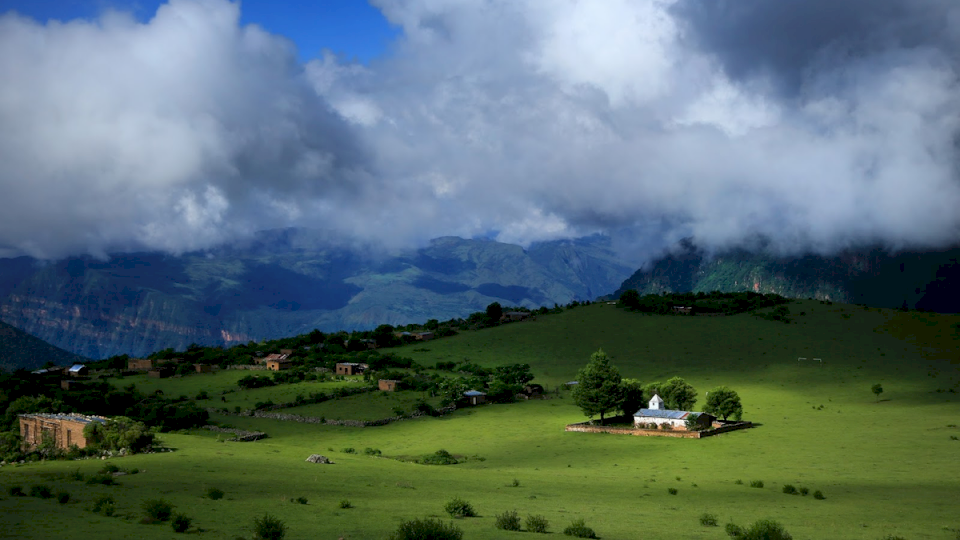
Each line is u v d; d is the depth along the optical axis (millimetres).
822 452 113000
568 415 165125
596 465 110312
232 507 60594
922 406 155875
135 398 171250
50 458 99500
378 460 112812
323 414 166750
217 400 180125
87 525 49812
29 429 119750
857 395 175500
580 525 54188
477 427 155250
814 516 67250
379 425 159750
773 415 153500
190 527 51094
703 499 78312
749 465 105125
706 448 120562
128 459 93812
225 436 141375
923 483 87500
